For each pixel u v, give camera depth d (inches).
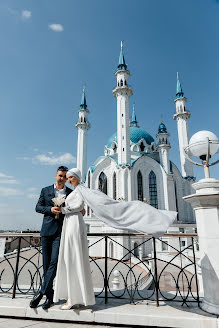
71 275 145.3
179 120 1822.1
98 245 1192.8
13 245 977.5
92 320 140.3
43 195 172.2
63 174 175.6
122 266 728.3
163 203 1453.0
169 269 668.7
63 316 143.3
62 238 151.8
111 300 170.6
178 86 1893.5
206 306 144.9
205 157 174.1
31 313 146.9
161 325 134.3
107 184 1552.7
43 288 147.9
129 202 156.8
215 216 151.5
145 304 160.4
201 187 160.9
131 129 1871.3
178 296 181.3
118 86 1535.4
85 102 1990.7
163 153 1573.6
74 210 152.9
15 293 186.5
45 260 159.0
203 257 151.7
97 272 616.1
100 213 148.3
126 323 137.4
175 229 1115.3
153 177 1544.0
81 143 1865.2
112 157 1620.3
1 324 138.6
